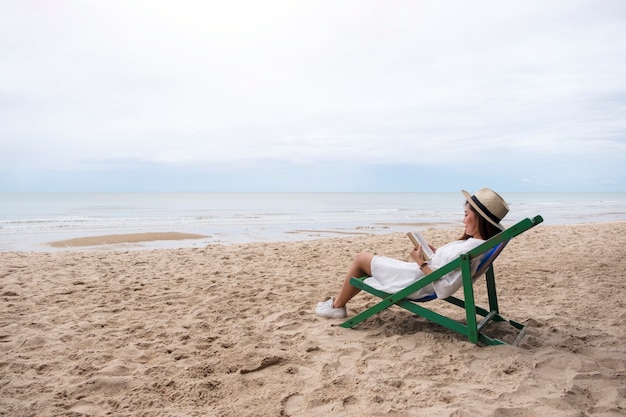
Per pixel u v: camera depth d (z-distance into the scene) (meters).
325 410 2.37
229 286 5.44
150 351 3.27
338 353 3.20
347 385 2.66
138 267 6.86
